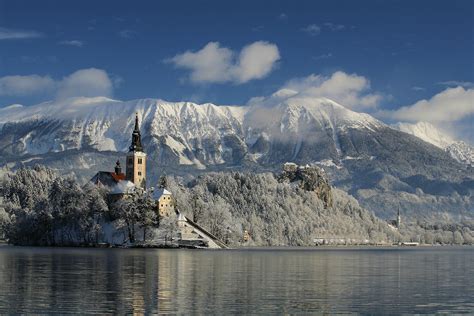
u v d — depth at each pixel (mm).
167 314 116500
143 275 182500
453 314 121625
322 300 136750
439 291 156250
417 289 160250
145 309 121125
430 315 120312
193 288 152625
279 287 159125
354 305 130750
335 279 184250
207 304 128125
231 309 122938
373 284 171375
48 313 116250
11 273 184875
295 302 133125
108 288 149500
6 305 124188
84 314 115438
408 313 122375
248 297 138875
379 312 123062
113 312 117625
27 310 119000
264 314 118438
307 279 182250
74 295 137250
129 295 138250
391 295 146750
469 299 141375
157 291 145500
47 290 144750
